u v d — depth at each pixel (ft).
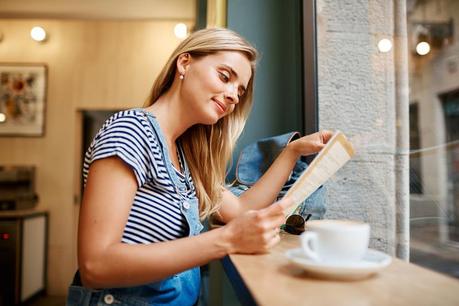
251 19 4.52
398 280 1.60
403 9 4.13
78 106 12.48
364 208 3.95
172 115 3.11
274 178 3.47
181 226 2.83
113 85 12.53
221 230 2.18
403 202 3.92
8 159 12.33
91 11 11.92
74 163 12.35
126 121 2.65
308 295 1.38
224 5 4.84
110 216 2.24
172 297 2.85
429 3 4.07
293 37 4.52
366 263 1.64
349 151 2.72
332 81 4.08
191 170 3.51
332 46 4.10
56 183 12.30
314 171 2.66
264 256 2.10
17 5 11.53
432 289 1.46
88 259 2.10
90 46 12.61
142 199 2.68
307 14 4.10
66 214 12.24
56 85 12.51
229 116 3.62
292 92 4.47
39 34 12.30
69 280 12.08
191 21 12.55
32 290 11.11
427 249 3.70
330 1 4.13
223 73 2.95
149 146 2.65
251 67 3.20
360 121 4.06
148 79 12.51
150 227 2.67
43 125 12.37
